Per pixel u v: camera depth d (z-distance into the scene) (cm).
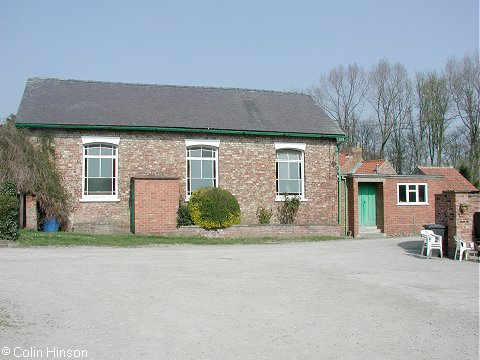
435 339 723
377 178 2672
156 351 646
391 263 1488
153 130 2319
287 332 741
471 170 3897
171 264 1345
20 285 999
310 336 724
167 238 2102
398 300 965
